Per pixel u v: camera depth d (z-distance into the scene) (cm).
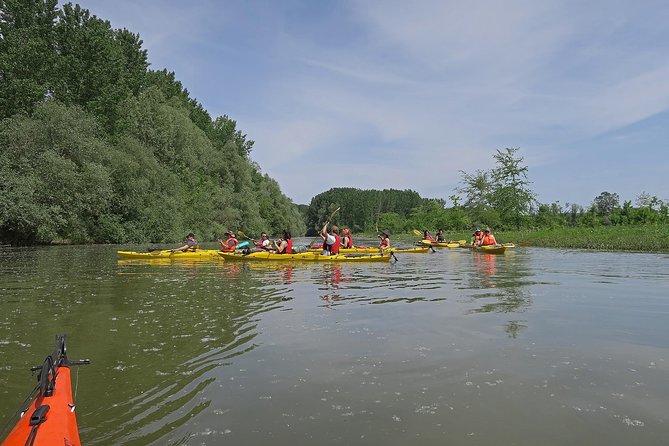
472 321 601
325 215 12512
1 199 2500
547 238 2855
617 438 289
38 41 3644
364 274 1178
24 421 266
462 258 1761
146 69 5741
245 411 333
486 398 353
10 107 3334
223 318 628
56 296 817
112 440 292
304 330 559
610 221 4747
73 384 388
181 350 480
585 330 550
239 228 5528
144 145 3997
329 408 338
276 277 1119
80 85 3931
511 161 4900
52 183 2853
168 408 340
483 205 5219
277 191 7969
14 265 1465
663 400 347
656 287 902
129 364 438
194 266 1420
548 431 300
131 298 795
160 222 3553
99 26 4156
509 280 1028
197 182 4922
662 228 2659
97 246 2856
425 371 412
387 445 282
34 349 487
